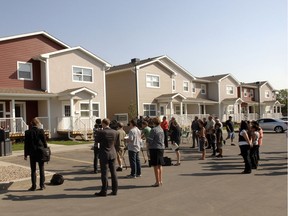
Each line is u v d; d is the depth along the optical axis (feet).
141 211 21.93
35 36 82.84
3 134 53.47
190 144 72.43
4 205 24.36
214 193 26.40
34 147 29.17
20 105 80.33
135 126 35.06
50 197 26.58
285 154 51.90
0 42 75.82
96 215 21.34
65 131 79.87
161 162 29.89
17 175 34.60
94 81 92.84
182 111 120.67
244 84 174.91
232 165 41.60
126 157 52.03
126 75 110.93
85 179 34.24
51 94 79.30
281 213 20.71
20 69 79.36
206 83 150.41
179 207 22.63
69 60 86.94
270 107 194.90
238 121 154.10
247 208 21.97
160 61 115.85
